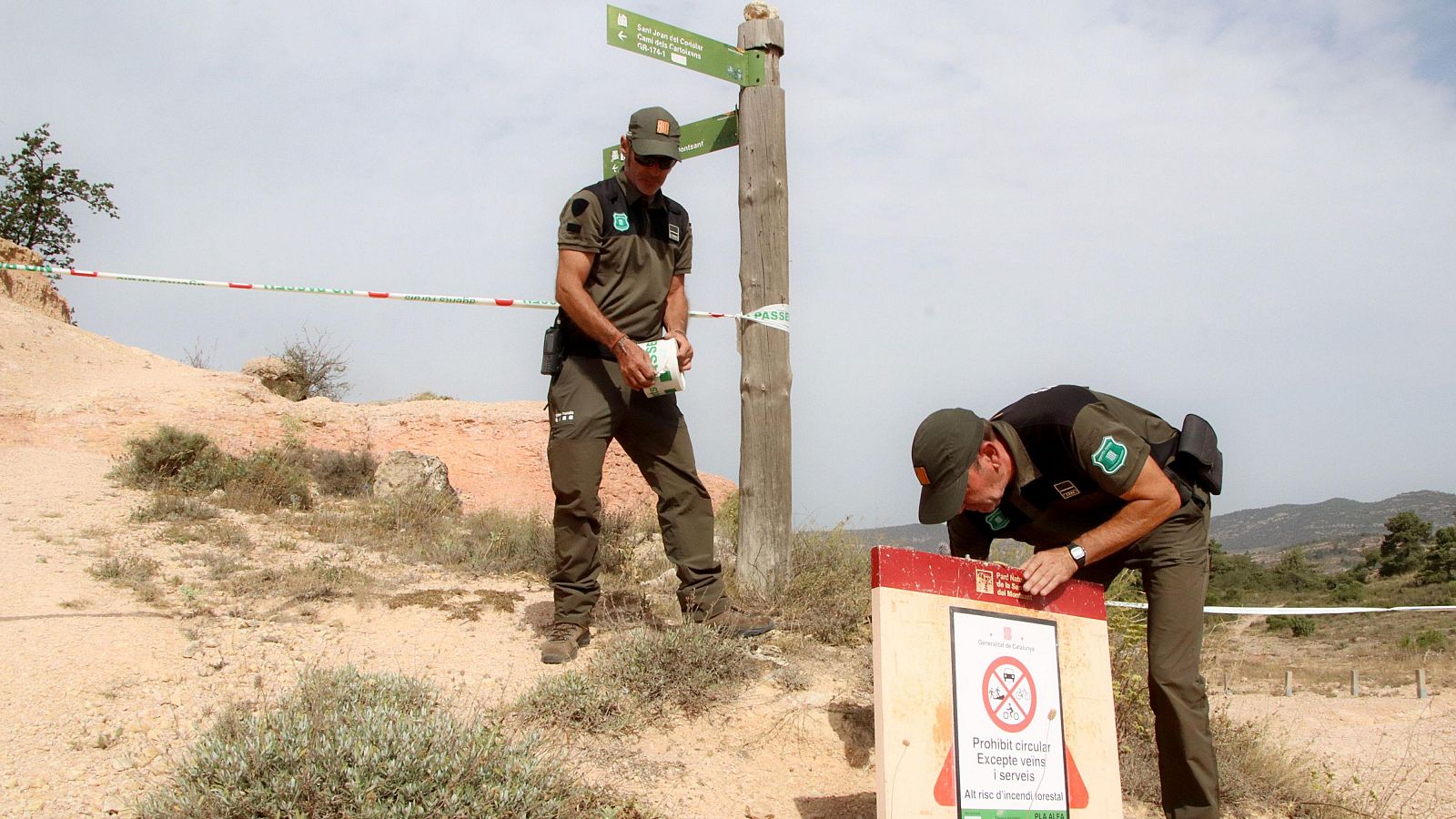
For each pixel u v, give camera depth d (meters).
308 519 7.89
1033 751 3.31
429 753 3.12
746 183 5.94
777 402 5.83
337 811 2.89
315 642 4.62
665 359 4.53
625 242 4.64
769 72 6.04
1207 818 3.57
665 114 4.57
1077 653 3.49
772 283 5.89
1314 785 4.88
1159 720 3.62
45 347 14.23
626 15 5.38
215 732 3.25
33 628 4.26
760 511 5.77
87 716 3.55
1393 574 81.25
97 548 5.91
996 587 3.36
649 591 5.99
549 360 4.67
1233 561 78.00
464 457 13.47
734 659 4.56
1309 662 25.22
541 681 4.20
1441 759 6.64
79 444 10.71
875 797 3.77
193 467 8.54
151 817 2.83
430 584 5.86
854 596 5.77
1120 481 3.34
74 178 36.38
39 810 2.93
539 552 6.62
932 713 3.12
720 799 3.61
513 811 3.03
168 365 15.96
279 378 18.56
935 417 3.35
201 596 5.16
